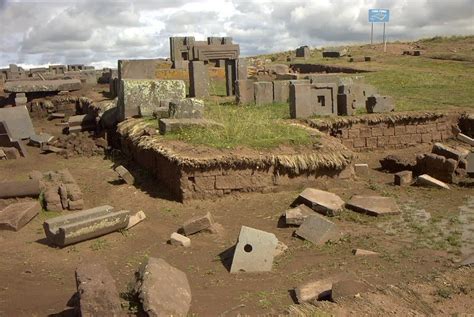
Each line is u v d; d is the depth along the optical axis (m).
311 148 13.91
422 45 47.97
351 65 37.69
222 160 12.81
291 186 13.45
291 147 13.81
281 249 9.61
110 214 10.80
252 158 13.02
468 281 7.54
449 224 10.73
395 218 11.30
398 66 35.84
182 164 12.60
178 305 6.92
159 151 13.61
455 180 14.21
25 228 11.37
